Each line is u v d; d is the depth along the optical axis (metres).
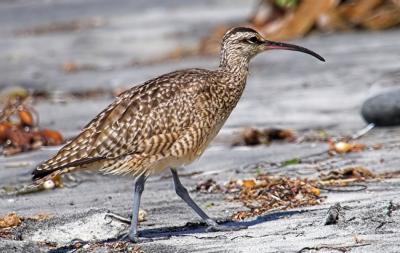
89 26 39.00
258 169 14.68
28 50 33.28
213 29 34.44
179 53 29.72
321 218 11.31
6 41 36.16
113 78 25.86
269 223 11.40
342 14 30.05
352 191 12.72
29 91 24.38
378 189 12.71
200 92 11.51
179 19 38.88
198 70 11.98
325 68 24.02
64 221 11.38
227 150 16.28
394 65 23.47
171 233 11.36
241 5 42.50
